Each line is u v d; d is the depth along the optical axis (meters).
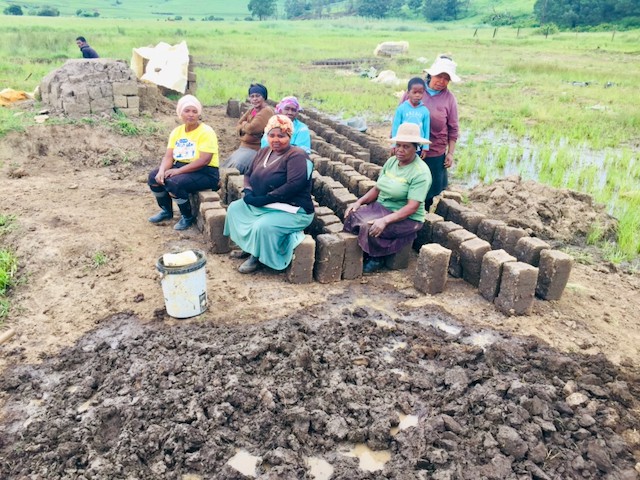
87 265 5.79
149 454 3.52
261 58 29.31
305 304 5.27
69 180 8.46
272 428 3.70
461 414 3.88
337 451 3.64
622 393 4.12
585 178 9.77
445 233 6.14
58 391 4.07
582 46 44.09
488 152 11.76
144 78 14.52
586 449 3.60
